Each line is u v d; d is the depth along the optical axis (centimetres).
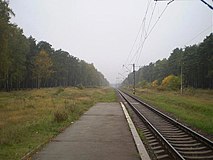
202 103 3666
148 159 934
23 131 1408
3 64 5094
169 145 1158
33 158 959
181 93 6469
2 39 4956
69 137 1346
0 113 2402
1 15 4947
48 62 9112
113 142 1226
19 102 3419
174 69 11656
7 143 1154
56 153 1027
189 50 9975
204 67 8744
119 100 4694
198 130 1753
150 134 1574
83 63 16962
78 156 984
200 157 1051
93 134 1427
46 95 5009
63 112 1933
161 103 4147
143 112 2864
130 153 1029
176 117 2475
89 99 4447
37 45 10512
